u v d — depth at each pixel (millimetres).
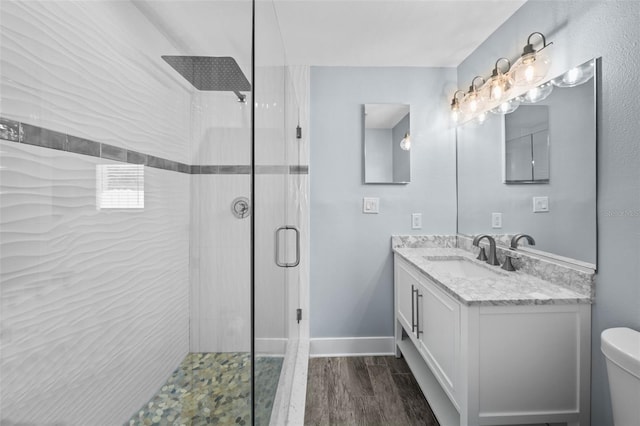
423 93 2490
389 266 2490
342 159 2479
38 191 639
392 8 1774
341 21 1895
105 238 729
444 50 2250
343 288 2496
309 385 2027
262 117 1083
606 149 1225
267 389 1188
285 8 1763
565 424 1396
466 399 1287
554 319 1291
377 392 1947
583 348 1287
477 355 1282
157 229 816
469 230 2303
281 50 1479
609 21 1209
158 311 818
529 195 1666
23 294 626
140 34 792
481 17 1867
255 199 952
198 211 886
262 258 1072
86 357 708
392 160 2490
